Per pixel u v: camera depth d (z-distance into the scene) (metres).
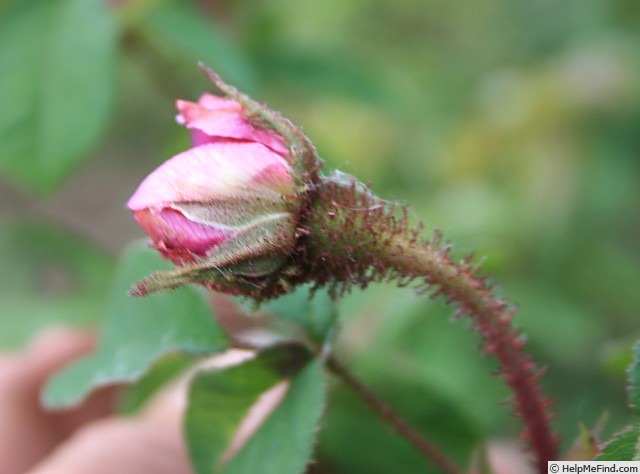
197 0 0.25
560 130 0.30
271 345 0.16
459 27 0.38
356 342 0.23
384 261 0.15
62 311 0.24
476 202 0.28
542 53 0.35
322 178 0.15
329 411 0.19
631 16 0.34
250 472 0.16
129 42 0.24
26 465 0.23
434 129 0.31
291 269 0.15
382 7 0.38
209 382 0.17
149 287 0.15
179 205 0.15
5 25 0.21
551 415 0.16
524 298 0.27
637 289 0.29
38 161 0.21
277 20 0.27
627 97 0.30
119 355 0.17
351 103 0.28
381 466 0.19
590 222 0.29
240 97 0.15
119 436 0.20
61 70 0.21
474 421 0.19
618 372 0.18
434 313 0.24
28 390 0.23
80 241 0.25
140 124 0.39
